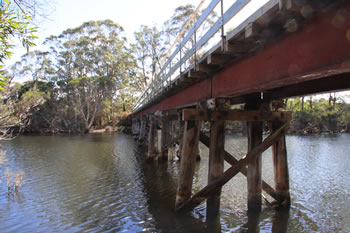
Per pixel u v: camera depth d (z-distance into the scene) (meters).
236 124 31.89
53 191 7.21
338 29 2.01
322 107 35.97
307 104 39.59
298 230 4.48
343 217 5.05
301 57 2.44
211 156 4.59
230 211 5.25
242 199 6.06
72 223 4.99
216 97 4.46
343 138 25.25
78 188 7.48
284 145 4.91
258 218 4.79
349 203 5.87
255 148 4.55
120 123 40.50
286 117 4.67
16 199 6.51
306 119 34.69
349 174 9.05
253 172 4.77
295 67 2.53
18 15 2.50
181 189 4.80
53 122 35.97
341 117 35.06
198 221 4.78
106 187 7.52
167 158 11.48
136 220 5.02
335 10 2.03
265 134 27.09
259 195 4.80
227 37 3.34
